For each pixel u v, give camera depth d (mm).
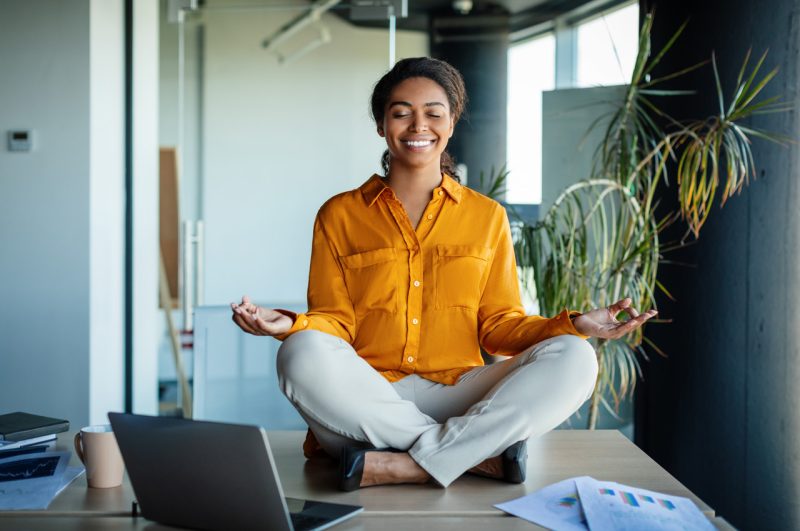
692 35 2982
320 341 1730
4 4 3215
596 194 3361
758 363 2541
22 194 3225
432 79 1968
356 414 1710
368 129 3627
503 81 3545
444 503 1553
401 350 1925
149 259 3617
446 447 1662
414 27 3582
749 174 2609
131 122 3531
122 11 3490
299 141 3633
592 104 3398
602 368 2941
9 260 3225
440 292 1937
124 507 1524
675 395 3107
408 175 1992
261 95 3629
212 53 3621
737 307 2670
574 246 2877
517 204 3533
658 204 3203
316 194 3645
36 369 3227
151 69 3602
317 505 1505
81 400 3221
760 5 2549
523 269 3070
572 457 1902
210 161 3639
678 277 3072
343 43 3607
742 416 2629
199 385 3086
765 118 2516
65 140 3211
